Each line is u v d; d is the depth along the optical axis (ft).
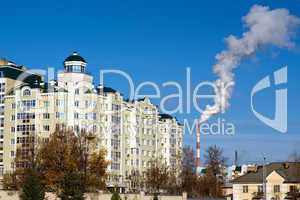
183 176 580.71
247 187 516.32
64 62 555.28
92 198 362.74
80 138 419.54
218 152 601.62
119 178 568.41
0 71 568.82
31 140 447.83
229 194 577.02
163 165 604.90
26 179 310.45
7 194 331.16
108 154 557.74
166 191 564.71
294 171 507.30
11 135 549.13
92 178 370.32
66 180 314.76
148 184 568.41
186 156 597.93
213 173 591.78
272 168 521.24
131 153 604.49
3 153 549.54
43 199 303.48
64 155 373.40
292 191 496.23
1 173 543.39
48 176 361.51
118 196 362.33
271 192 503.20
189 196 538.47
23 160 411.75
